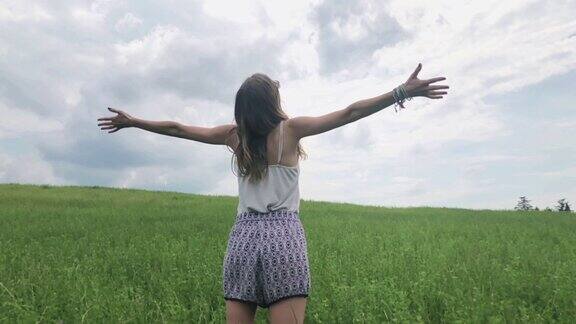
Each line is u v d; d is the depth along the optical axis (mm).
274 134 3369
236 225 3459
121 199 28797
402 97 3229
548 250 9867
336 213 23344
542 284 6363
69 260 9328
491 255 9719
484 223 17734
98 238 12266
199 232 13594
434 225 16703
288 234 3307
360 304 5566
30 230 14258
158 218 18766
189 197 32281
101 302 5754
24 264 8367
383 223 17656
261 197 3373
